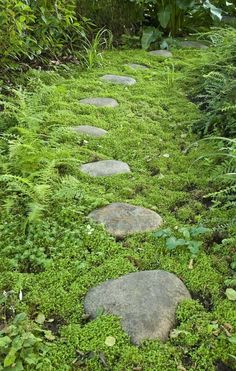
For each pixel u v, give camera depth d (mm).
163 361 1718
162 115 3930
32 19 4176
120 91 4406
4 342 1734
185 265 2197
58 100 4047
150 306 1895
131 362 1716
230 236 2404
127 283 2016
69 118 3707
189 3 5855
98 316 1888
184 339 1810
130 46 5926
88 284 2072
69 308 1964
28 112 3488
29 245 2307
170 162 3166
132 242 2336
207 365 1720
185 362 1739
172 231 2439
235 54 4285
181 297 1987
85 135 3465
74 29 5340
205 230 2346
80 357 1748
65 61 5188
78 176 2908
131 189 2795
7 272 2154
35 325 1866
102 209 2568
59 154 2990
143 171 3047
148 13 6348
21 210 2594
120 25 6125
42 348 1763
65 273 2141
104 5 5910
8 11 3965
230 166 2850
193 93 4387
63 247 2305
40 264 2205
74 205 2578
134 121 3762
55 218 2512
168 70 4855
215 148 3291
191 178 2961
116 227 2428
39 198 2566
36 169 2861
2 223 2490
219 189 2836
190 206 2678
